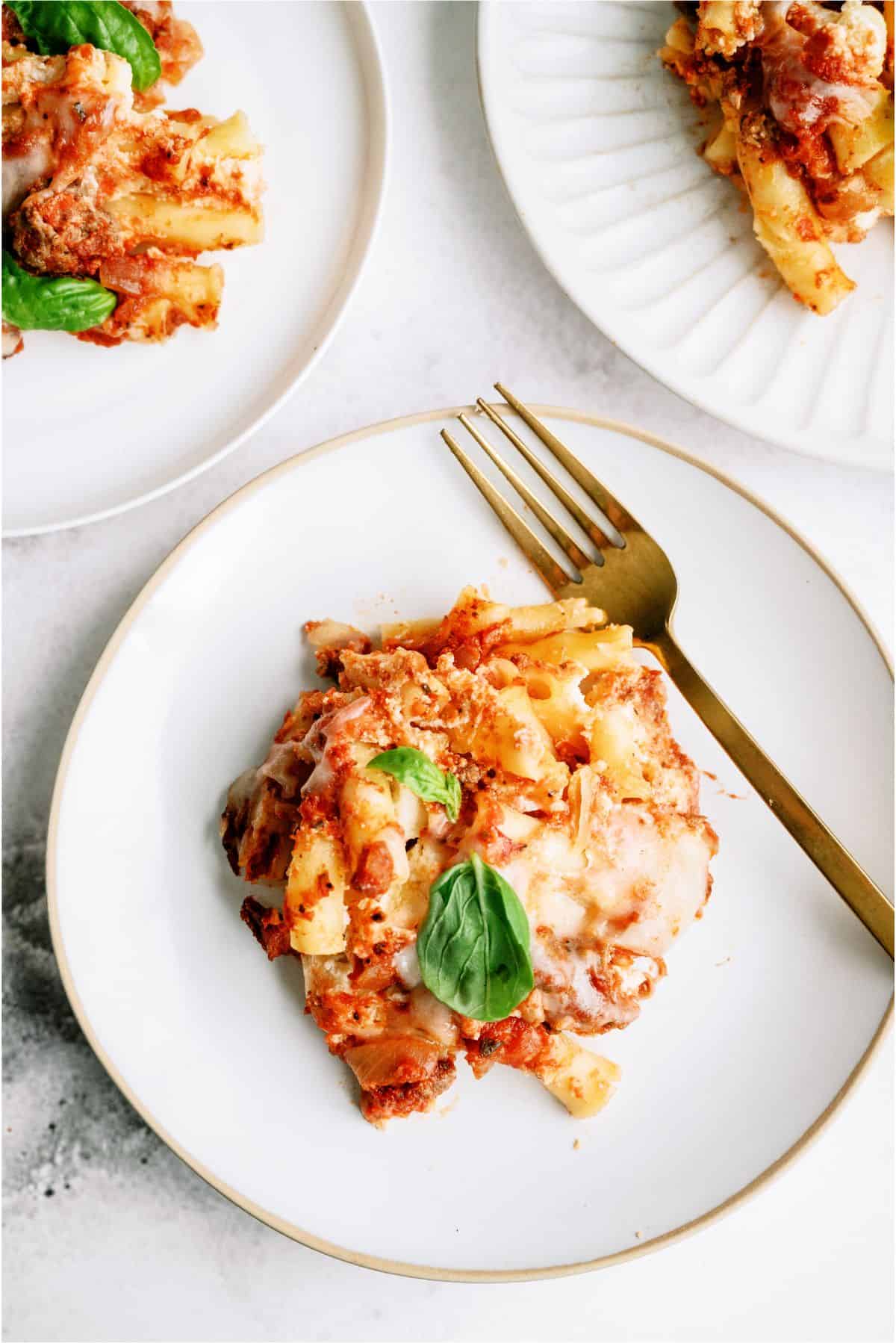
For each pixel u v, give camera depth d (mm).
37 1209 569
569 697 527
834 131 558
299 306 566
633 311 572
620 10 576
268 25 561
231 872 545
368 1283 578
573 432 558
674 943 533
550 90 574
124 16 538
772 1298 589
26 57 533
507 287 589
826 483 595
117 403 561
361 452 551
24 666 573
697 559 562
